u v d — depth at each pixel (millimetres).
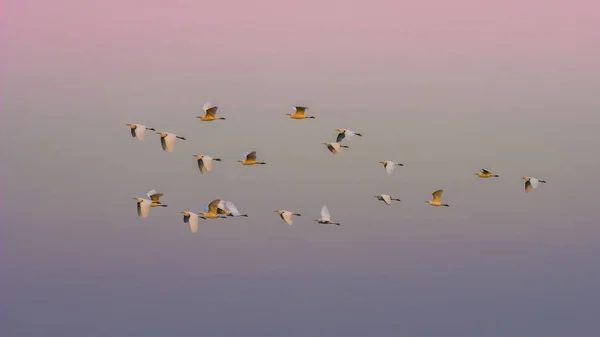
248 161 80938
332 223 82500
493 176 90375
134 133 75312
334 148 84812
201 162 77125
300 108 85188
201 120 81125
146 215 74000
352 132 85812
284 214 81438
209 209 78312
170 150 75438
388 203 87000
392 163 86750
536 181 83688
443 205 88750
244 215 78875
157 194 75000
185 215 73625
